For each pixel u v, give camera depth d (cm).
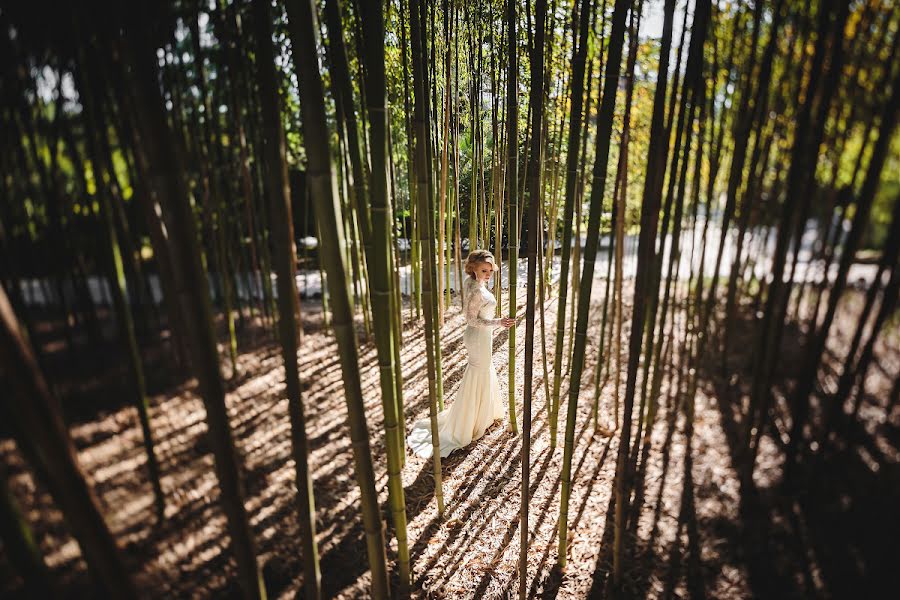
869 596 142
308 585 143
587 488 257
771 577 165
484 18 264
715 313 336
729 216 233
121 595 89
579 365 183
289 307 117
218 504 194
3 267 153
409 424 321
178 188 90
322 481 258
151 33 84
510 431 313
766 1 210
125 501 178
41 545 133
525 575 187
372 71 130
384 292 149
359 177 184
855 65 169
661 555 200
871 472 168
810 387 189
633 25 196
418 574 210
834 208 189
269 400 328
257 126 346
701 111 236
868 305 167
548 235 309
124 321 152
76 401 181
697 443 266
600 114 151
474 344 289
